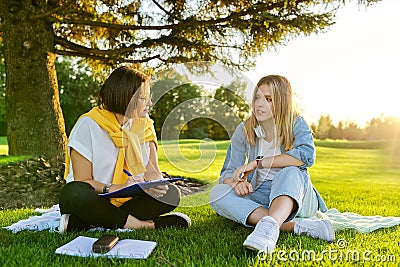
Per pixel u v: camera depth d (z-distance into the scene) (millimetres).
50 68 6242
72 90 24547
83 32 7285
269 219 2088
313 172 9617
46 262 1821
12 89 6047
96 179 2473
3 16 6125
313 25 6324
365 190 5863
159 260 1826
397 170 10148
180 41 6617
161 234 2332
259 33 6508
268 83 2555
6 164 5250
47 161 5789
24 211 3346
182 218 2586
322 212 2953
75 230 2402
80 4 7047
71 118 24359
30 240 2209
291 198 2287
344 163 12086
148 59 6914
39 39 6117
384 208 3889
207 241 2176
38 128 6000
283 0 5957
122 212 2438
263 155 2609
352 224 2641
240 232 2406
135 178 2410
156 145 2480
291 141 2615
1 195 4508
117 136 2428
